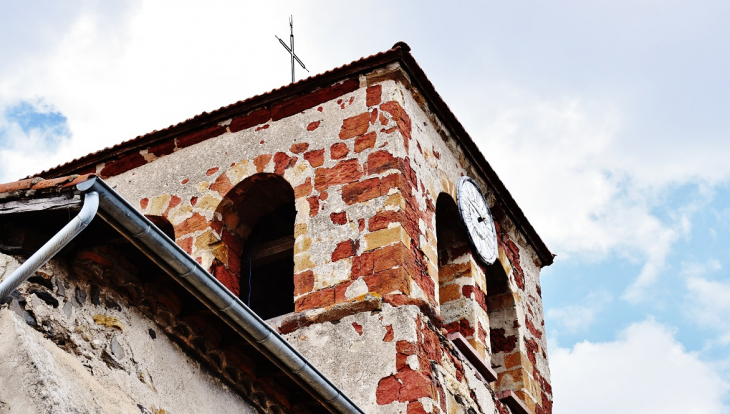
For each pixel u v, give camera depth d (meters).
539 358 17.44
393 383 13.18
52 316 8.77
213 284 9.26
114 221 8.76
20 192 8.88
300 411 11.04
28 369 8.10
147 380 9.34
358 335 13.69
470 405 14.23
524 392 16.45
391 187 14.76
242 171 15.94
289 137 15.94
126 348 9.28
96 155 17.33
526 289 17.98
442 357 13.98
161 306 9.77
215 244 15.58
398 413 12.96
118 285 9.45
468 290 15.76
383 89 15.69
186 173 16.44
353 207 14.80
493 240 17.03
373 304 13.81
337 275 14.30
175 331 9.84
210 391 9.98
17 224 9.02
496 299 17.28
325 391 10.30
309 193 15.20
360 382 13.33
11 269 8.77
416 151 15.59
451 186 16.30
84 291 9.17
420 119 16.08
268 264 16.11
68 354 8.77
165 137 16.94
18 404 7.98
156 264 9.32
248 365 10.48
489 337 16.08
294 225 15.34
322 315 13.98
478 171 17.33
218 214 15.80
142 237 8.84
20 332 8.29
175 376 9.65
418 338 13.55
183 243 15.68
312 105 16.08
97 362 8.97
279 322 14.14
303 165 15.53
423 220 15.04
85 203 8.52
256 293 15.91
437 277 14.86
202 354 10.05
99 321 9.17
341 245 14.53
